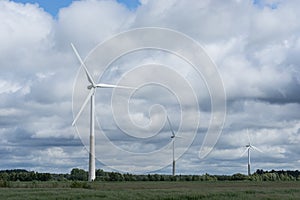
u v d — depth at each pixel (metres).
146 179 120.00
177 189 68.50
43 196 52.78
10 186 76.19
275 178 131.00
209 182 110.31
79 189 65.75
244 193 61.03
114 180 116.44
